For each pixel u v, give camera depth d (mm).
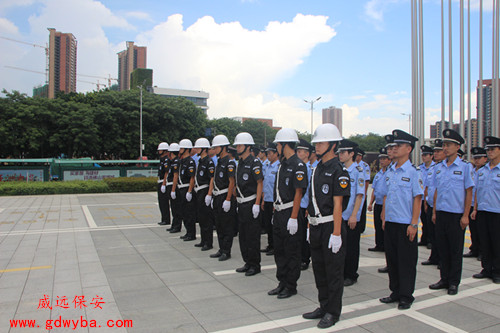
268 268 5535
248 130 55219
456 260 4445
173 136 31922
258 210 5051
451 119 12047
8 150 26703
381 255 6574
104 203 13688
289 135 4324
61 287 4543
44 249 6551
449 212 4527
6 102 25781
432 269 5590
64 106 27625
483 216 5023
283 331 3383
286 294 4238
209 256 6137
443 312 3842
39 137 26125
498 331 3389
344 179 3504
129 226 8984
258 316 3721
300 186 4078
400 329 3432
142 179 18984
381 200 6648
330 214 3598
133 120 30062
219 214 5910
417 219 3943
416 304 4078
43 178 22078
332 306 3516
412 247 3971
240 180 5160
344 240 3586
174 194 8047
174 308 3908
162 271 5258
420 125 12422
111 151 30906
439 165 4891
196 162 7254
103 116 28031
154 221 9742
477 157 6523
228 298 4219
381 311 3887
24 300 4109
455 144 4730
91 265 5531
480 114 12195
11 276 4977
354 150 4973
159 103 31875
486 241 5012
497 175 4906
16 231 8242
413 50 12648
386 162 6723
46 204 13250
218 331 3371
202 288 4551
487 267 5039
